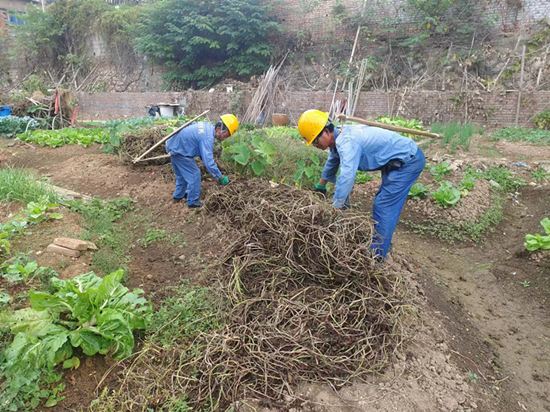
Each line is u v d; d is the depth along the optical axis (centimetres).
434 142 897
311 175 523
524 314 372
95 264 350
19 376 225
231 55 1894
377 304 290
